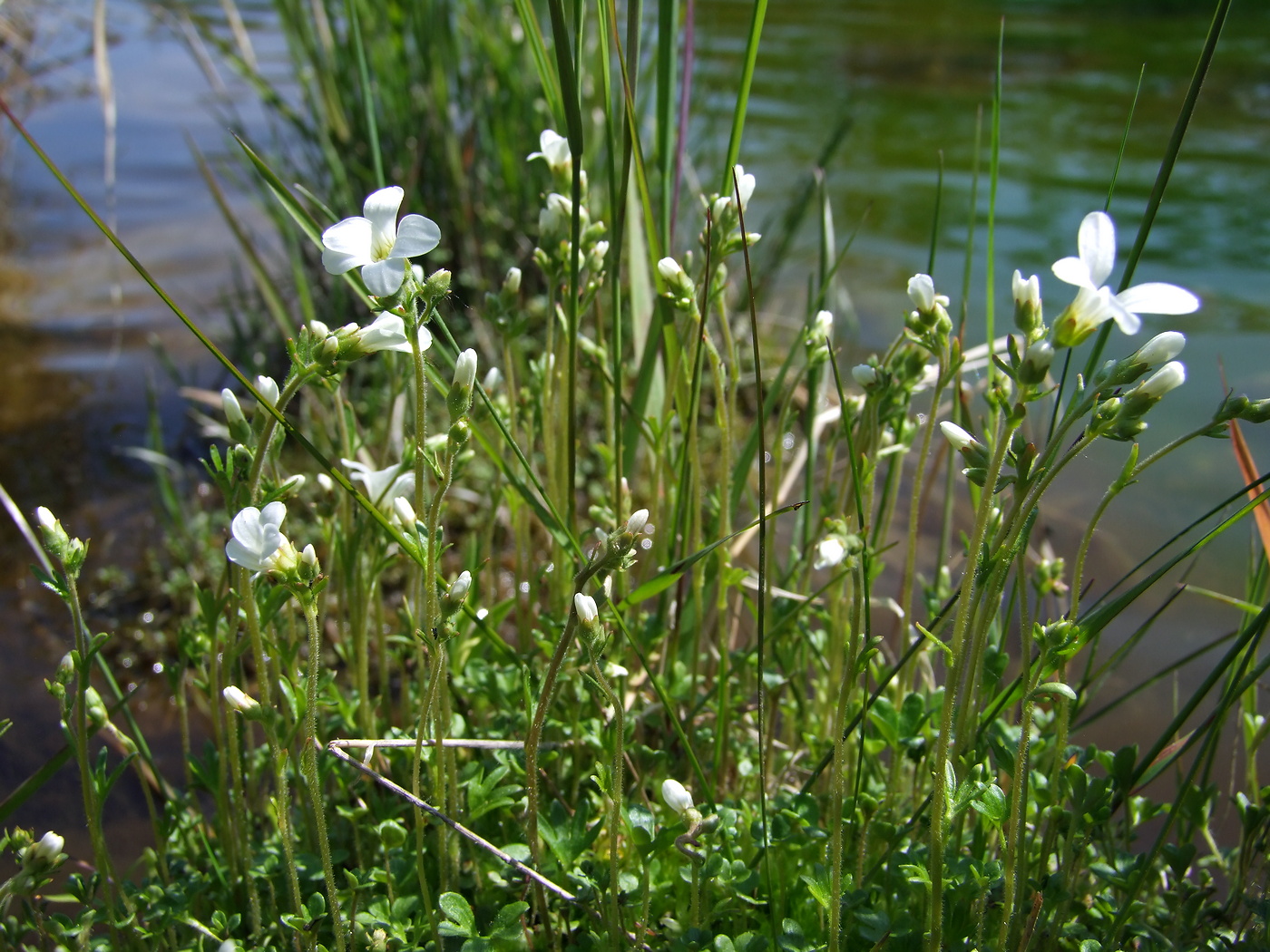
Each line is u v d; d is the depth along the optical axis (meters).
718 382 0.34
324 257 0.26
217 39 0.80
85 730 0.29
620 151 0.53
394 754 0.34
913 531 0.33
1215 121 1.22
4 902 0.27
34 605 0.56
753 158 1.08
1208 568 0.52
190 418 0.73
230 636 0.31
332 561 0.36
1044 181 1.04
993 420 0.27
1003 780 0.36
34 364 0.79
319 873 0.32
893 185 1.02
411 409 0.41
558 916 0.33
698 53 0.81
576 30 0.31
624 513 0.36
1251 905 0.31
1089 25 1.77
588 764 0.37
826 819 0.33
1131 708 0.45
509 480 0.34
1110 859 0.33
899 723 0.32
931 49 1.59
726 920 0.32
